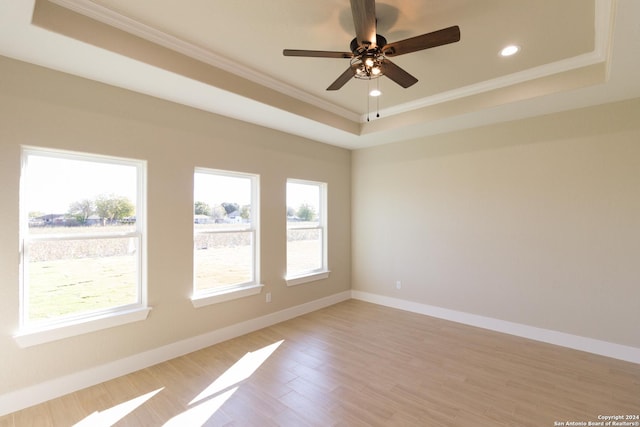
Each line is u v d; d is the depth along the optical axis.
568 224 3.33
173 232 3.09
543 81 2.94
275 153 4.07
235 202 3.74
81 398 2.38
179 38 2.46
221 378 2.68
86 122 2.55
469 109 3.40
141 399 2.37
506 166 3.73
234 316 3.60
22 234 2.32
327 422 2.11
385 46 1.97
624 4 1.72
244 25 2.30
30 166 2.39
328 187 4.88
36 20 1.86
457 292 4.12
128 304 2.85
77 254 2.59
